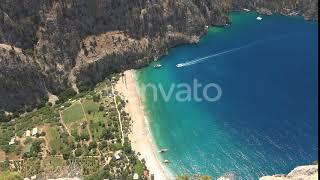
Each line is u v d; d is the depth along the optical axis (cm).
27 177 17000
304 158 18488
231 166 18250
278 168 18062
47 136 19262
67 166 17688
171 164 18388
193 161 18588
